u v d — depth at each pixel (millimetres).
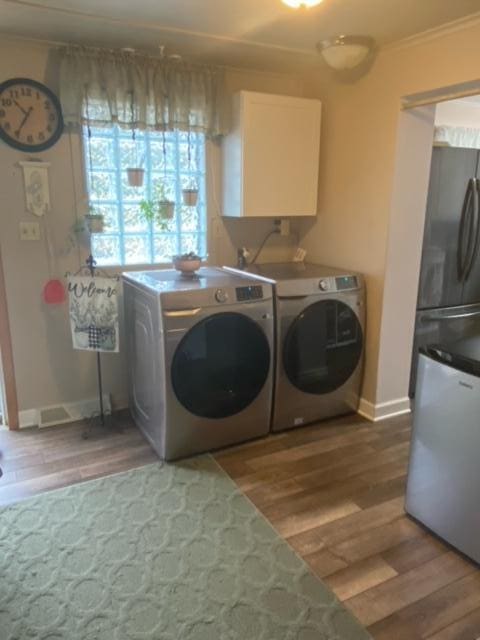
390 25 2281
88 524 2039
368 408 3047
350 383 3002
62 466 2484
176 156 3023
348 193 3016
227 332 2480
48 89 2600
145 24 2309
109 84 2627
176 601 1661
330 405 2969
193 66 2836
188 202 2973
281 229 3469
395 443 2736
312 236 3400
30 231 2715
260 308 2555
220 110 2947
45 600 1656
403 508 2168
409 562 1855
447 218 3117
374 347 2957
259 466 2496
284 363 2709
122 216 2951
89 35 2451
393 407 3080
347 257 3094
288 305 2650
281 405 2777
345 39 2389
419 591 1720
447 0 1994
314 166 3133
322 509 2160
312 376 2832
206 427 2557
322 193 3250
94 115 2641
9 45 2480
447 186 3051
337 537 1985
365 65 2754
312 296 2721
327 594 1697
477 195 3176
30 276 2771
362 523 2072
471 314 3412
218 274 2850
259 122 2893
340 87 2961
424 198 2840
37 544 1916
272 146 2965
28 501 2186
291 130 2998
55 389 2973
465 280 3322
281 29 2369
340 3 2039
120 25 2316
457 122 3650
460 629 1570
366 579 1769
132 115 2713
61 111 2639
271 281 2629
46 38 2494
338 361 2908
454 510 1878
